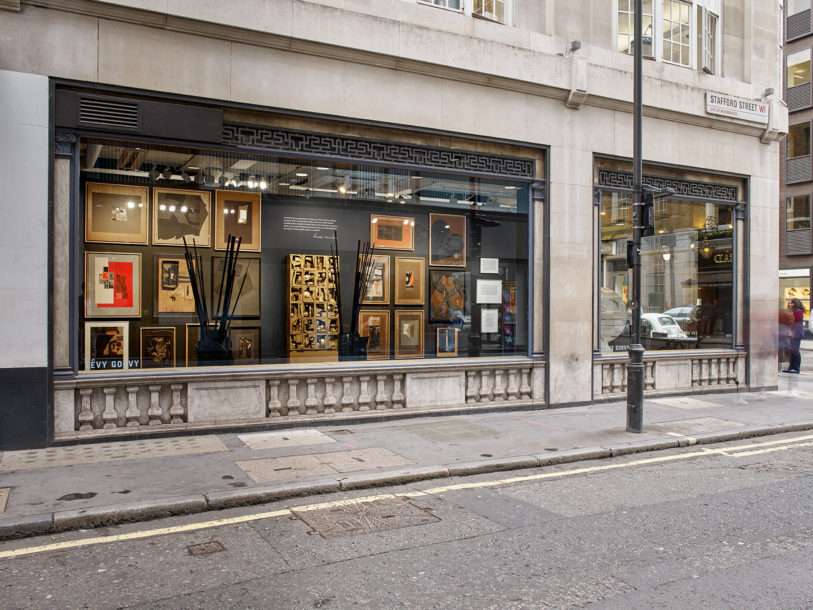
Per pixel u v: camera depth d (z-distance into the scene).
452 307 11.05
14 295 7.64
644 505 6.36
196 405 8.79
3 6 7.54
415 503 6.33
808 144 34.53
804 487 7.07
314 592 4.29
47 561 4.77
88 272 8.37
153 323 8.81
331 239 10.09
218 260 9.27
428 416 10.44
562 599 4.20
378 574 4.59
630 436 9.29
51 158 7.83
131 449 7.89
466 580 4.50
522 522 5.79
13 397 7.68
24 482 6.41
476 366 10.87
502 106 11.00
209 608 4.04
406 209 10.65
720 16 14.25
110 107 8.13
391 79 9.99
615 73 12.02
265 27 8.85
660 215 13.21
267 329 9.65
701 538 5.41
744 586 4.43
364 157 10.01
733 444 9.40
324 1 9.59
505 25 11.35
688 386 13.48
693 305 13.78
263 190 9.52
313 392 9.62
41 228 7.76
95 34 8.03
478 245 11.23
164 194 8.87
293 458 7.62
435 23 10.59
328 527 5.58
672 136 13.07
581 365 11.80
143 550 5.00
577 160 11.77
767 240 14.50
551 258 11.48
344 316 10.23
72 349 8.11
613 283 12.50
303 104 9.30
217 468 7.10
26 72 7.68
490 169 11.12
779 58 15.40
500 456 7.98
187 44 8.55
